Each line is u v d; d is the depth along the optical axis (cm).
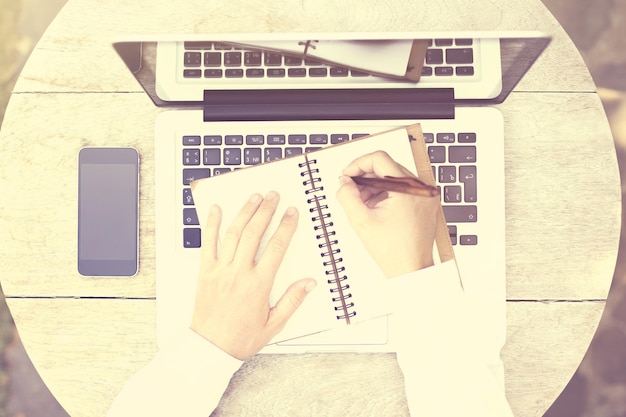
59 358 83
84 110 85
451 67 79
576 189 84
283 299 77
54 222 84
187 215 81
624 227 148
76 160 85
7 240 84
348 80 80
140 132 85
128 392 74
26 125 85
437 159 81
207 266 78
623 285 147
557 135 84
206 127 81
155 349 83
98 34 85
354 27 85
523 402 82
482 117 81
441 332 71
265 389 81
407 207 75
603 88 152
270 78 80
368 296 77
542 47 76
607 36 152
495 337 80
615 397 147
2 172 85
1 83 153
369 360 81
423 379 71
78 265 83
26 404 148
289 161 79
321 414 81
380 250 75
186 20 85
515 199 84
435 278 72
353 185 77
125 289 83
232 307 76
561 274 83
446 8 85
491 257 80
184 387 74
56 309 83
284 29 85
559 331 82
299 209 78
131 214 83
